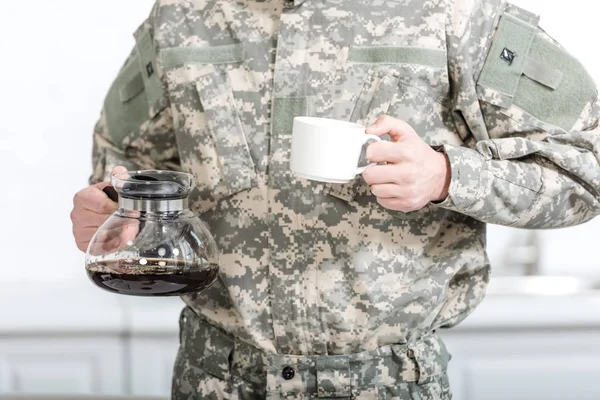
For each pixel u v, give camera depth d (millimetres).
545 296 3174
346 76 1876
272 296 1895
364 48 1877
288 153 1881
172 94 1987
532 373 3199
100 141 2223
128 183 1641
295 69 1892
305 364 1898
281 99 1892
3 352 3168
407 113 1863
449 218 1940
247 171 1906
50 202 3385
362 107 1874
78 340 3182
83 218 1916
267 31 1935
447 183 1775
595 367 3195
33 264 3389
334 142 1646
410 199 1712
